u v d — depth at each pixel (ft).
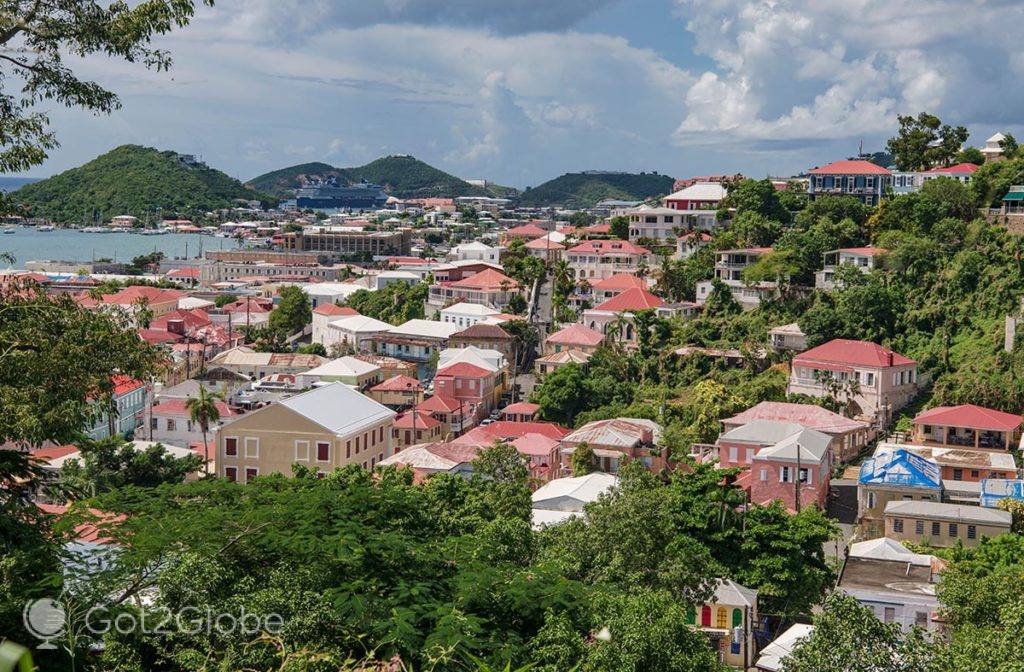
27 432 133.49
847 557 282.97
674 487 271.49
